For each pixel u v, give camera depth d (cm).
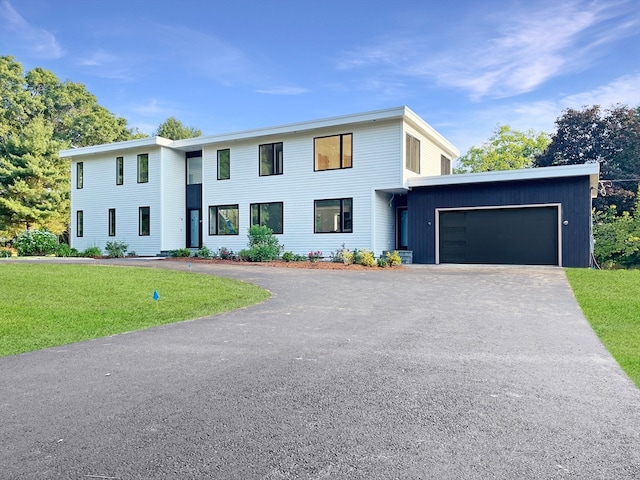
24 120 4091
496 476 242
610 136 3394
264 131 2041
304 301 879
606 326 640
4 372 442
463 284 1109
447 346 523
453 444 280
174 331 627
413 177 1806
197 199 2403
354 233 1889
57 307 823
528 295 920
